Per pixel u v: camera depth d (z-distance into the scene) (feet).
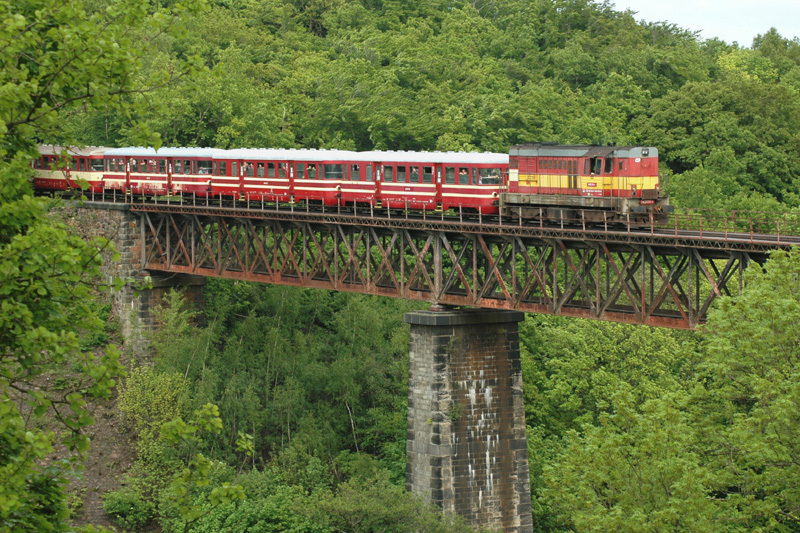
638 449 155.84
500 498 245.65
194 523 244.22
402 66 542.98
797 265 157.69
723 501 153.69
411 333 246.27
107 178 339.77
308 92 515.09
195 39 523.29
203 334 310.24
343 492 244.01
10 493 79.46
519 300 223.51
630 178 225.15
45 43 96.63
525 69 584.81
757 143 503.20
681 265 194.70
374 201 268.62
